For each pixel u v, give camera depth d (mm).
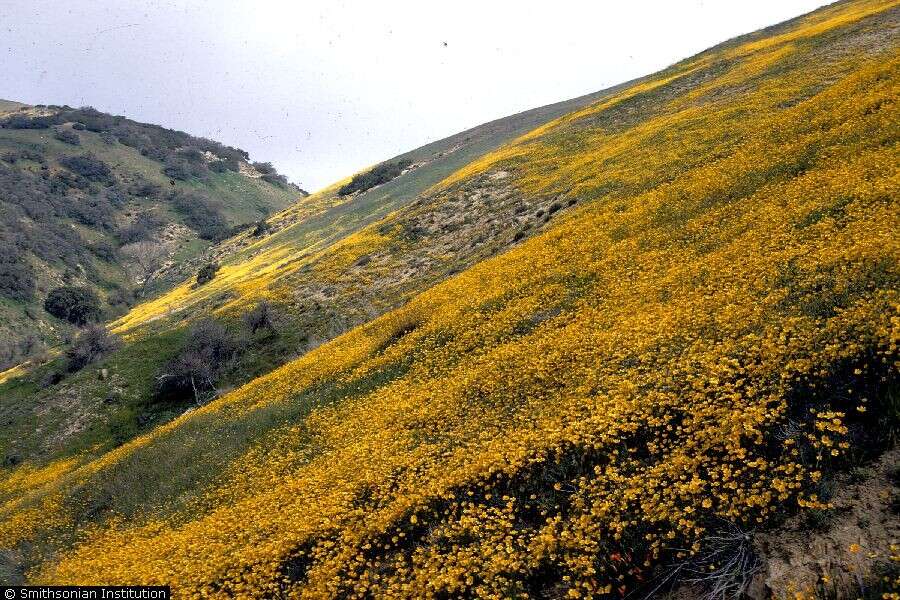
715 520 8320
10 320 100875
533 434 12102
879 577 6316
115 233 151875
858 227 13625
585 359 14719
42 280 115938
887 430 8023
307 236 89062
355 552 11836
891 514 6953
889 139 18594
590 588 8180
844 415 8375
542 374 15141
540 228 33750
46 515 24078
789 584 6816
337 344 31078
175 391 45969
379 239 54219
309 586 11648
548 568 9258
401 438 15828
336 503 13812
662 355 12922
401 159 125062
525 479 11336
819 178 18359
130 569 15602
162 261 143625
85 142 191500
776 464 8633
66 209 149875
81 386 49875
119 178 179000
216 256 115500
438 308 26172
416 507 11914
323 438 19203
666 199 24641
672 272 17438
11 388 55062
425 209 55406
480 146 96750
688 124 38781
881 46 37062
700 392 10664
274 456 19922
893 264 11211
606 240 23656
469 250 42156
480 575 9430
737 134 30641
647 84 62250
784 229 16250
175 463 23500
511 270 25938
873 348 9227
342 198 115625
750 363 10805
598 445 10680
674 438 10523
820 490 7688
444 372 19547
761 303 12797
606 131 52031
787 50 46688
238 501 17672
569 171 44781
